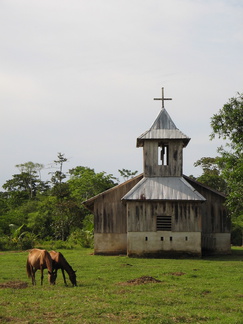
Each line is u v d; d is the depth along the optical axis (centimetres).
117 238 3712
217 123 3053
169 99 3919
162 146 3900
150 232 3481
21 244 4406
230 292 1881
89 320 1396
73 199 6600
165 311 1518
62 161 9394
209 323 1380
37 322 1378
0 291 1852
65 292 1834
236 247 4847
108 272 2470
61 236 5966
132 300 1670
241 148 3017
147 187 3588
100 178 8181
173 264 2938
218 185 6331
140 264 2927
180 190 3562
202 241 3769
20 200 9169
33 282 2044
